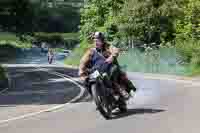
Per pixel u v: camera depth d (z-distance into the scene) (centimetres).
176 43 4125
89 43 6047
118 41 4934
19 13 10581
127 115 1310
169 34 4731
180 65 3800
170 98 1738
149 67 4156
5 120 1328
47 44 11244
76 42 11369
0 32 10619
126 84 1366
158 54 4075
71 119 1291
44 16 11519
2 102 1867
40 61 7712
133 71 4344
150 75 3659
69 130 1109
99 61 1304
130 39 4859
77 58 6347
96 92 1249
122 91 1351
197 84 2517
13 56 9356
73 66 5819
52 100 1888
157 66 4056
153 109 1425
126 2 4816
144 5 4666
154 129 1083
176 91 2041
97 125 1164
